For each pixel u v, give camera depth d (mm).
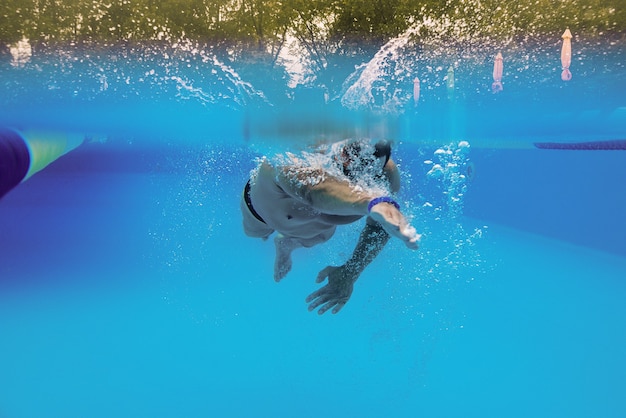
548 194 7992
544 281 5762
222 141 7754
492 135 7219
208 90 5578
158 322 4527
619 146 6004
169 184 12492
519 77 5598
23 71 5703
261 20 5777
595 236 7023
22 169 2471
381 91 4992
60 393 3258
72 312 4730
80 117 6352
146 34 5777
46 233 8297
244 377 3553
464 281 5707
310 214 2215
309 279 5918
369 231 2404
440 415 3041
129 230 8547
